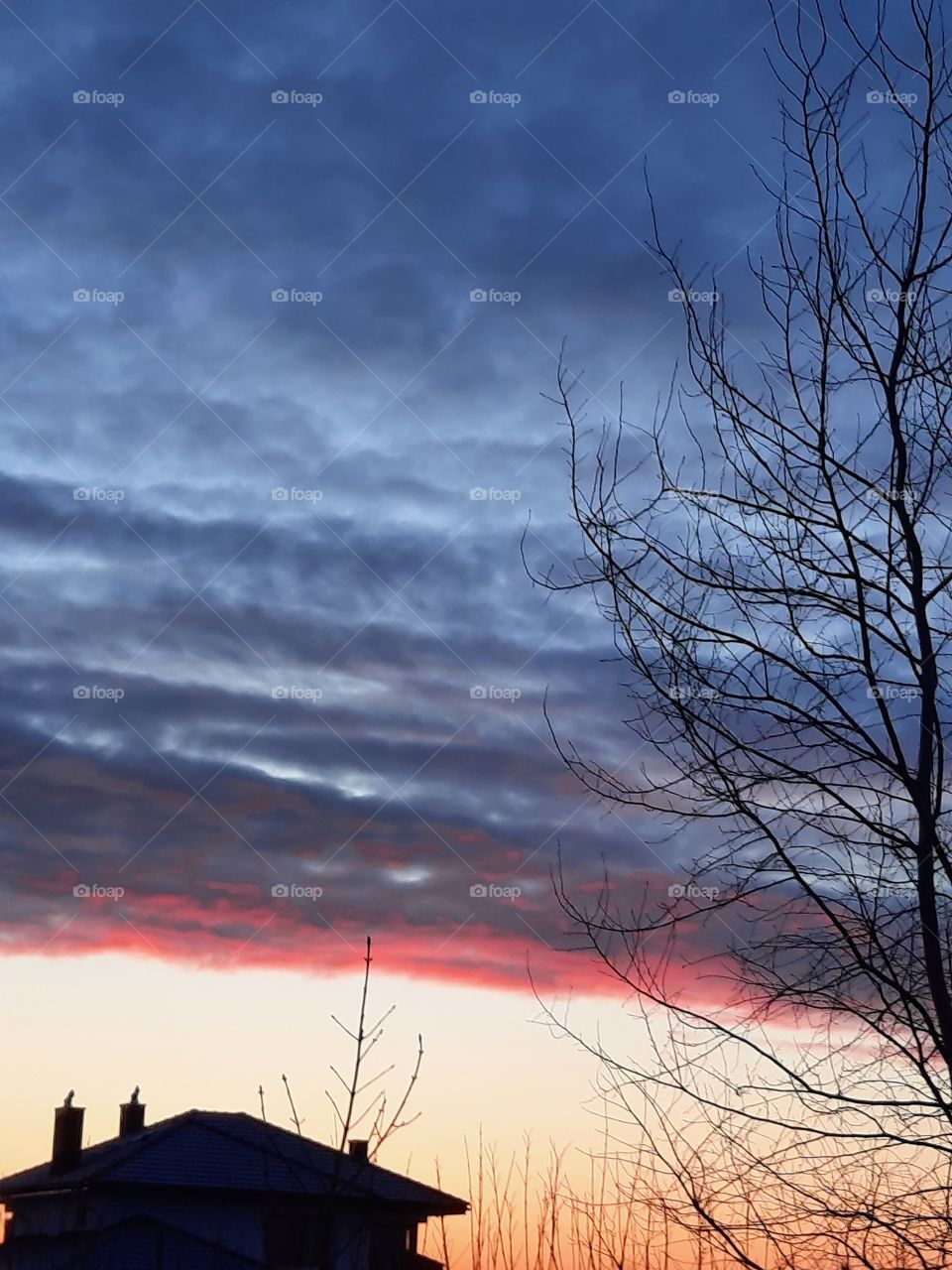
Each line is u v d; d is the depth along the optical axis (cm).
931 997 798
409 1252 2091
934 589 824
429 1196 2139
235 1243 2133
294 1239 1980
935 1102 777
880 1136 790
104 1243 2086
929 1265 755
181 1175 2208
